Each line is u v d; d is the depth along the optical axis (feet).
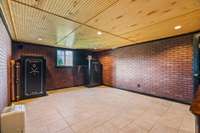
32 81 13.83
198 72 9.62
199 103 3.36
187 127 7.45
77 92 16.84
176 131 7.04
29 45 15.83
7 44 10.09
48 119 8.59
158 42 13.57
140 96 14.53
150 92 14.53
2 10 6.10
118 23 8.18
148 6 5.83
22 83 13.15
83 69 22.25
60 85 19.21
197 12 6.54
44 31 10.05
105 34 11.11
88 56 21.47
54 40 13.83
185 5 5.77
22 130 6.02
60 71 19.26
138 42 15.15
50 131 7.07
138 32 10.46
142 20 7.67
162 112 9.73
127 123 8.02
